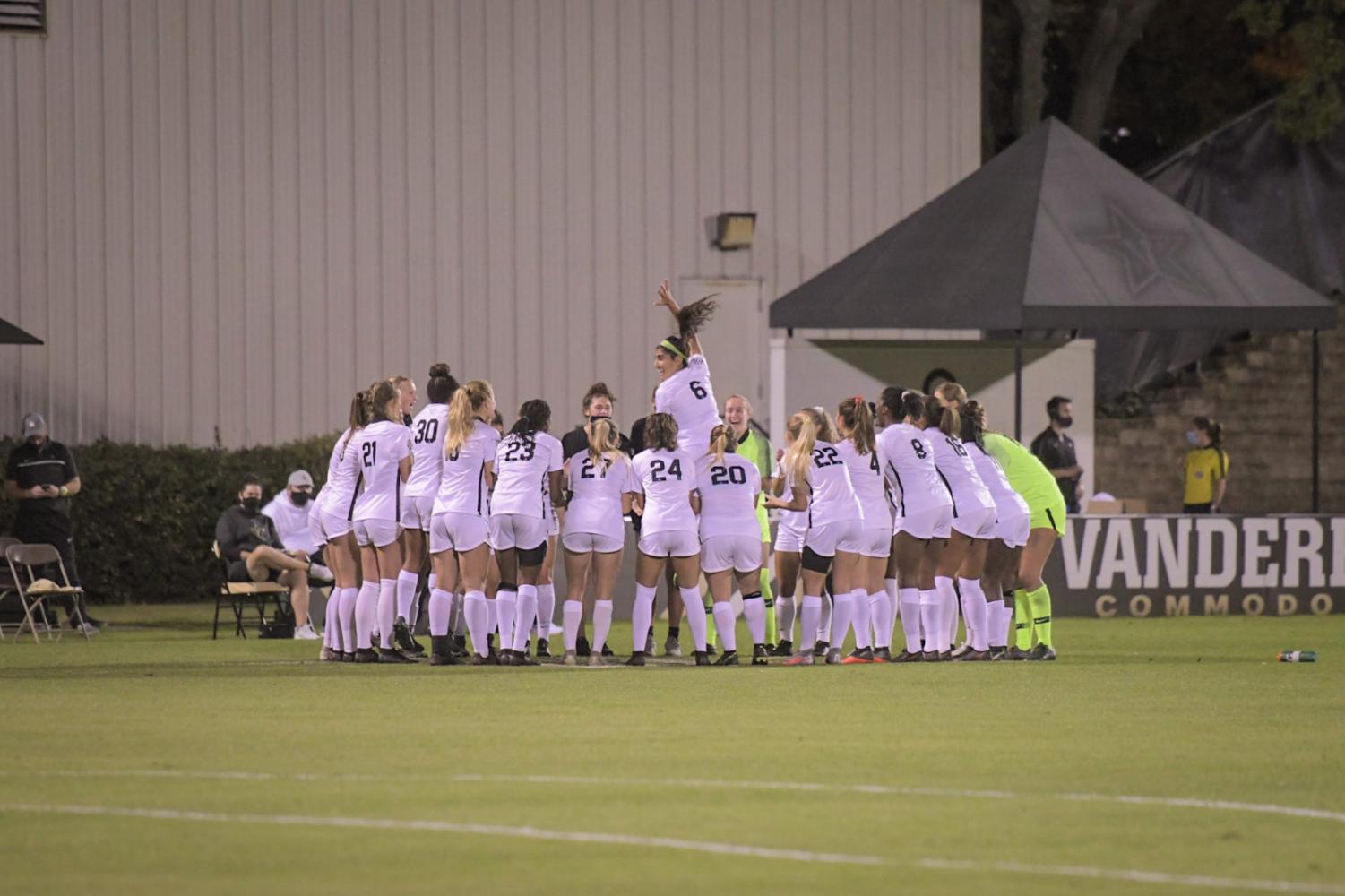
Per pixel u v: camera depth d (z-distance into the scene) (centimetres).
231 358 9412
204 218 9388
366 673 5312
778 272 10038
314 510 5809
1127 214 8406
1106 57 11950
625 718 4225
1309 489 11125
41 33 9188
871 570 5731
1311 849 2848
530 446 5562
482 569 5544
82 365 9250
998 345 8975
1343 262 11225
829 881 2619
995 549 5791
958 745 3822
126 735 3922
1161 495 10844
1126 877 2653
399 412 5653
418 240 9625
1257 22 11356
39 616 7256
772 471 6488
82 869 2670
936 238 8519
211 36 9388
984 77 12262
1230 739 3944
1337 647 6369
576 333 9794
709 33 9938
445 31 9644
